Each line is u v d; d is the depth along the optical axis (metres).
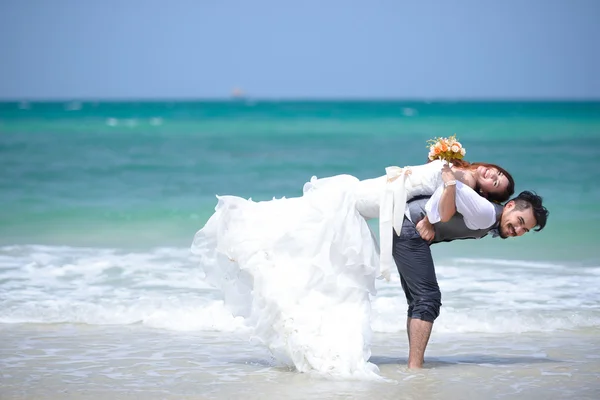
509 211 10.73
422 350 11.12
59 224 24.53
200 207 28.28
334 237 10.88
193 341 12.80
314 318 10.70
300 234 10.91
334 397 9.77
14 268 17.95
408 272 11.01
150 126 101.88
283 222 11.07
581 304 15.03
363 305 10.87
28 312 14.26
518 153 53.47
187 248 20.55
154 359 11.66
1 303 14.81
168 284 16.48
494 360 11.69
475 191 10.98
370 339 10.84
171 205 28.78
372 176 40.97
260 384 10.32
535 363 11.50
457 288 16.34
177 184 36.03
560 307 14.80
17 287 16.16
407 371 11.02
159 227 24.03
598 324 13.91
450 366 11.33
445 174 10.49
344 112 182.62
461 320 13.95
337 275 10.84
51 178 37.81
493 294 15.81
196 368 11.16
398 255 11.00
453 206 10.48
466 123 110.69
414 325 11.07
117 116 145.12
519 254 19.97
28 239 21.86
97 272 17.58
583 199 30.11
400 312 14.45
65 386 10.20
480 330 13.60
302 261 10.89
